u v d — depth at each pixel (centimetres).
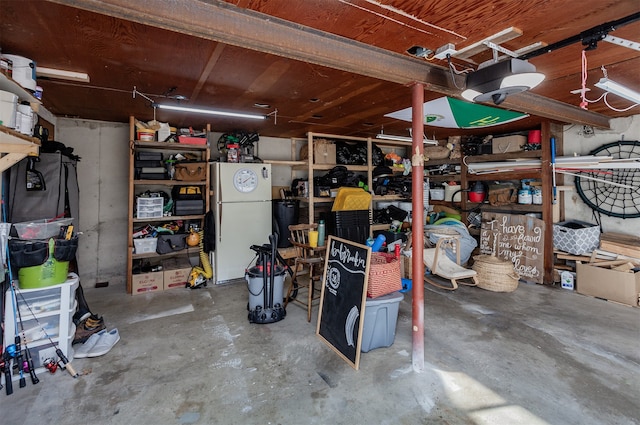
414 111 240
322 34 191
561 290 425
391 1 158
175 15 149
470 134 548
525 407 199
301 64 241
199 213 464
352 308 255
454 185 590
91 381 228
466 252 515
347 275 268
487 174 530
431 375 234
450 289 428
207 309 366
